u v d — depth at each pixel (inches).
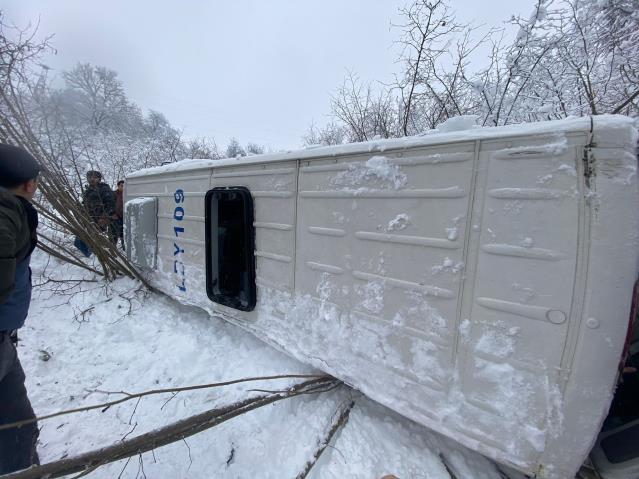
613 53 148.2
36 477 58.9
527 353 55.3
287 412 90.7
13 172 63.3
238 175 109.3
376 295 74.8
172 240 146.3
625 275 48.1
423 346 67.7
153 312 156.3
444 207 63.1
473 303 60.6
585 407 51.4
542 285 53.2
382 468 71.2
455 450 75.9
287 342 97.3
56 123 188.5
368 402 91.4
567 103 160.9
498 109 164.7
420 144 65.9
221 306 121.7
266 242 102.0
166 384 107.1
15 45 157.1
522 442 56.8
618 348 49.2
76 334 137.1
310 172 86.9
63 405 98.3
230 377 107.7
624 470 57.4
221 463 78.0
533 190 53.4
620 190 47.8
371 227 74.7
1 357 62.9
